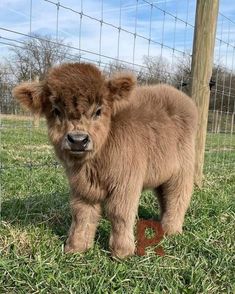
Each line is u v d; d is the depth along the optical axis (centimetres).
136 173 93
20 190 142
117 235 93
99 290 78
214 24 162
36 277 82
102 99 88
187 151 113
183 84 171
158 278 85
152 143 101
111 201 93
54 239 101
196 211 131
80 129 84
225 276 88
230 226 120
